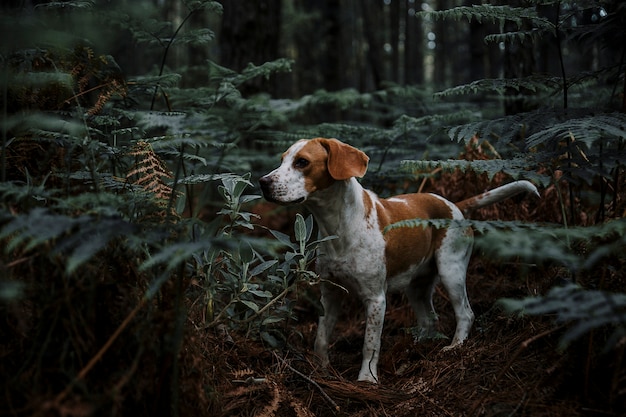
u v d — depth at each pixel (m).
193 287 2.76
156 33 3.46
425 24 21.31
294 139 5.04
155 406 1.81
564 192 3.87
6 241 1.90
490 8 2.85
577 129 2.33
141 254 2.10
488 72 11.72
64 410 1.47
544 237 2.16
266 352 2.77
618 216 2.58
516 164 2.62
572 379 2.14
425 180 4.35
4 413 1.61
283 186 2.84
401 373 2.89
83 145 2.21
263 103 4.69
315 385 2.48
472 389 2.40
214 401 2.11
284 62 3.99
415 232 3.21
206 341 2.46
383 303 3.03
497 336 2.86
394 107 7.06
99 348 1.83
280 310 2.90
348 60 19.91
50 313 1.74
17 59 2.51
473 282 3.85
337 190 2.96
